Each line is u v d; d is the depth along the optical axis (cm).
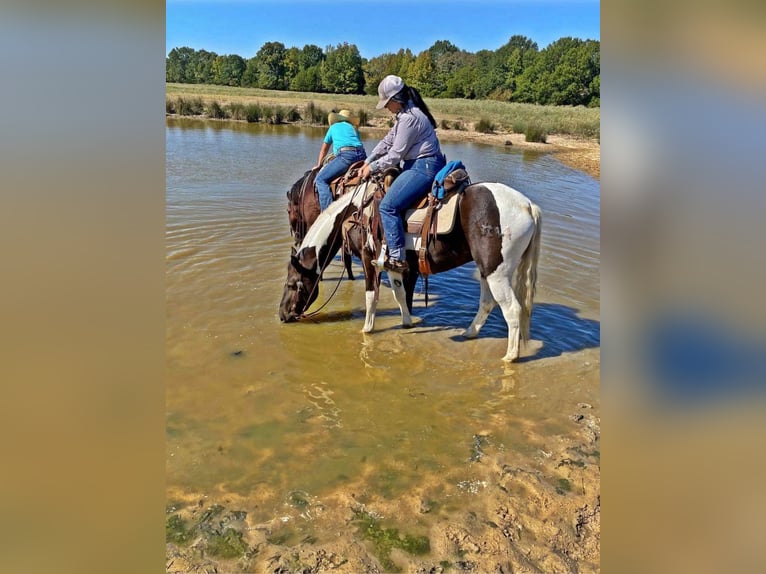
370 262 554
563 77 5172
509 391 473
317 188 673
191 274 703
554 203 1166
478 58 8344
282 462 378
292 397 458
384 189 524
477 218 484
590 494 353
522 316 515
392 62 7356
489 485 360
